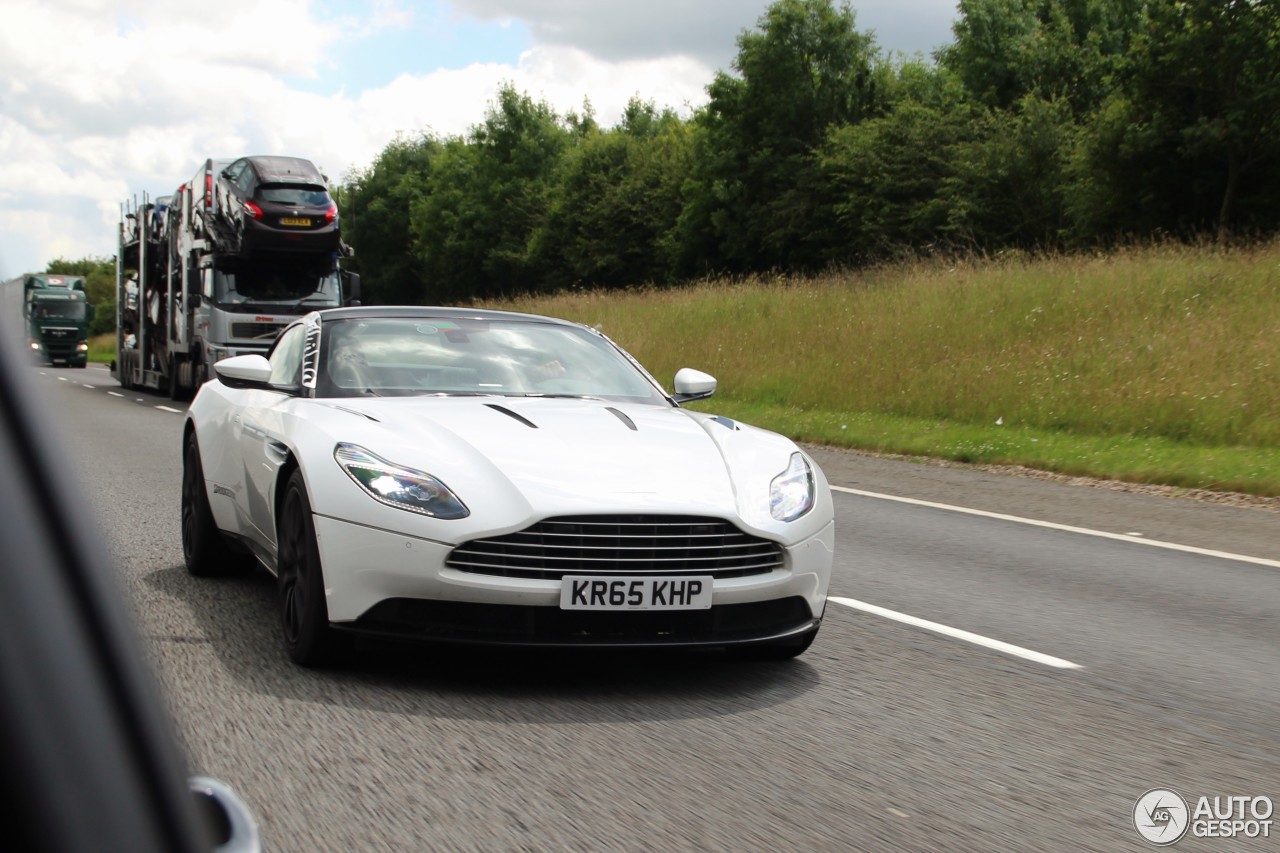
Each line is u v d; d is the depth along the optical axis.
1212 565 7.61
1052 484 11.54
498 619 4.09
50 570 0.74
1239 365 14.66
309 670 4.38
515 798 3.14
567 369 5.62
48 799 0.73
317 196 20.09
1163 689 4.59
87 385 30.31
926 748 3.73
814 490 4.74
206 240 20.41
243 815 0.93
